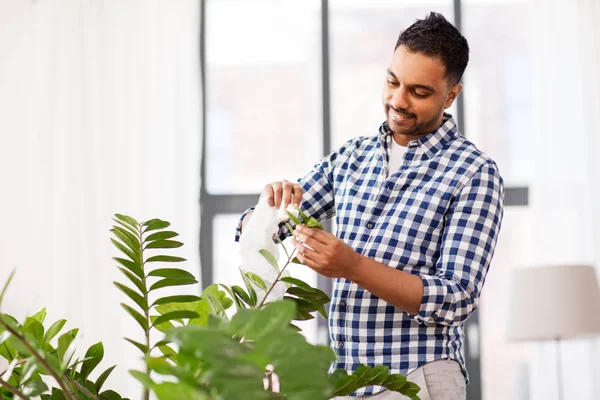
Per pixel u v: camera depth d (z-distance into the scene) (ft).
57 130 12.62
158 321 2.79
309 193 5.82
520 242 12.64
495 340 12.48
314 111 13.38
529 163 12.64
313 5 13.48
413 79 5.25
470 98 13.11
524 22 13.17
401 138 5.65
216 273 12.82
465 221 5.14
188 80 12.83
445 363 5.11
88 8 12.89
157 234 3.07
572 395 11.90
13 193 12.47
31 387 2.38
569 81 12.51
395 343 5.12
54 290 12.26
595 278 10.39
